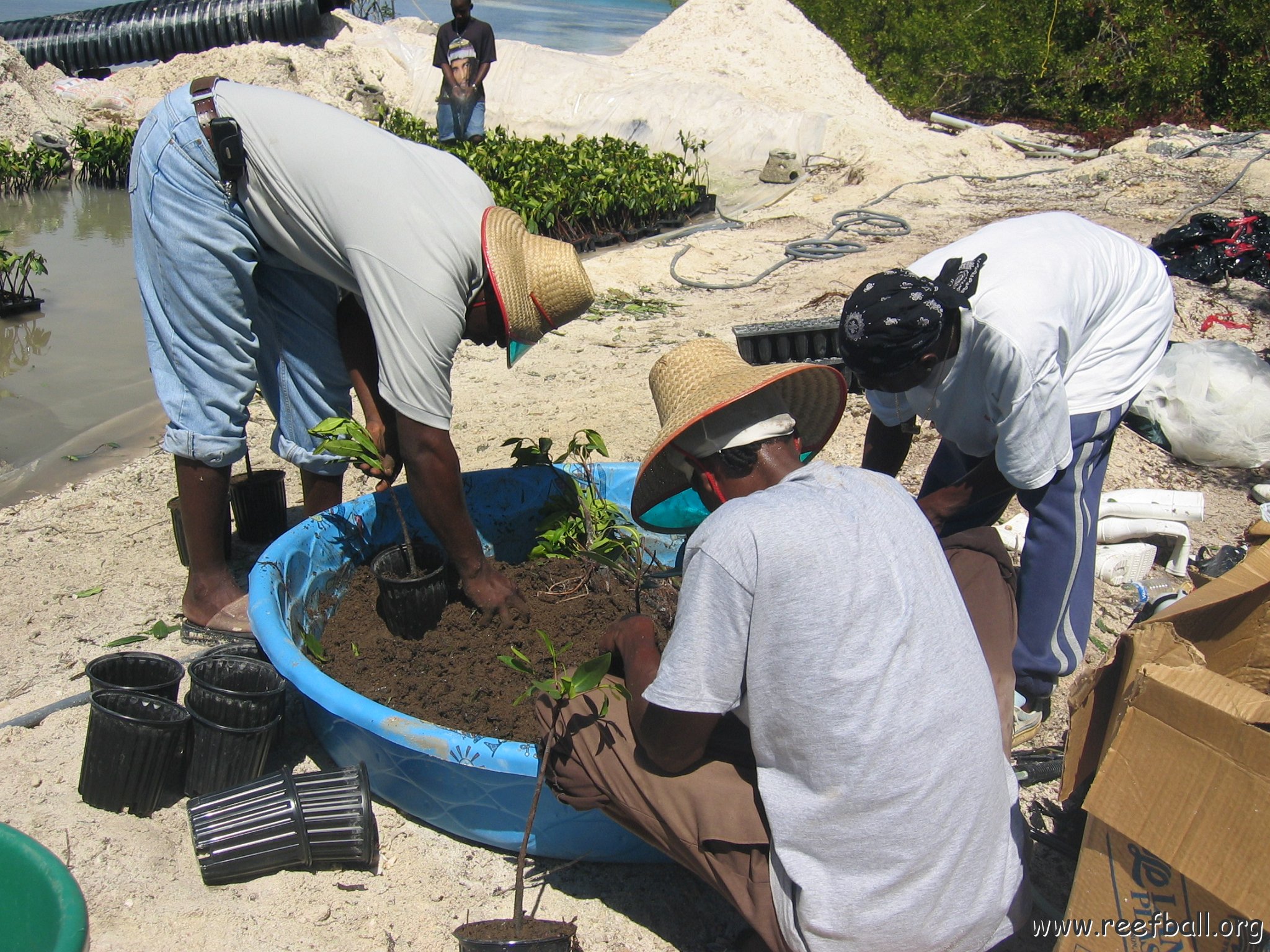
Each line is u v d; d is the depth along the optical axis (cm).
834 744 194
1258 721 176
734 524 197
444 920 253
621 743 231
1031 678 304
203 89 299
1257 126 1406
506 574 360
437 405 288
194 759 278
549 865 272
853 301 248
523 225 308
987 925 201
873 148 1147
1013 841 211
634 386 575
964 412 281
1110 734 209
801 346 547
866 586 193
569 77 1334
